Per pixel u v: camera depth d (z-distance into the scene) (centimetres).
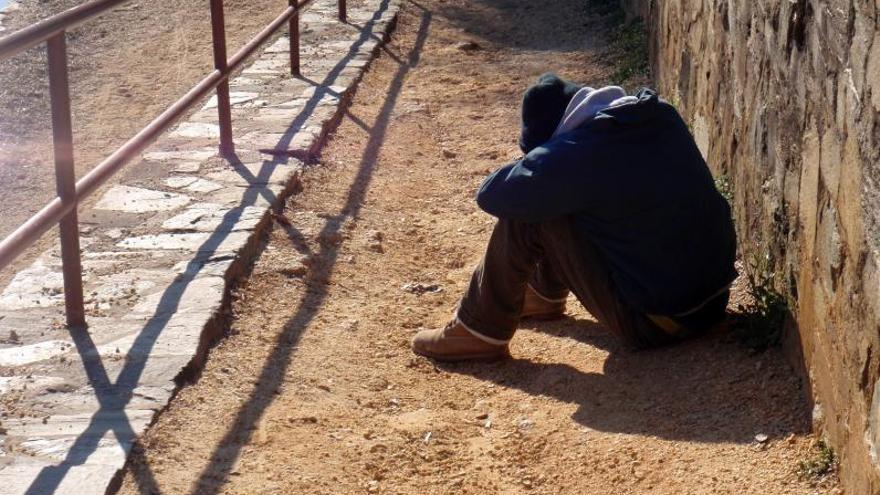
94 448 347
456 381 443
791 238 411
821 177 368
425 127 781
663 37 802
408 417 406
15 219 660
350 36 996
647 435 382
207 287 467
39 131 827
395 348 464
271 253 528
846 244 334
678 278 423
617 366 438
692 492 344
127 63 978
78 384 389
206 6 1130
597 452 377
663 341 438
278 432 378
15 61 964
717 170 581
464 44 1006
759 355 420
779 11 439
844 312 334
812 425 367
